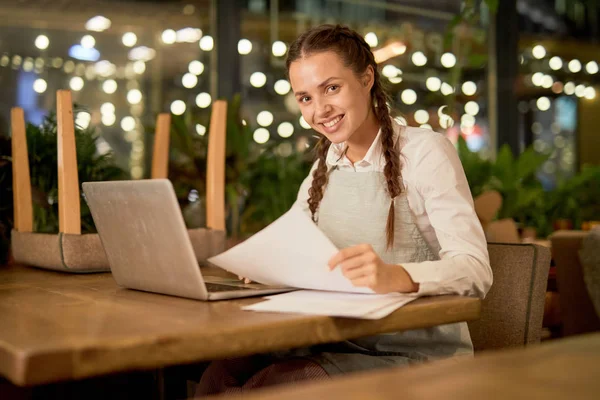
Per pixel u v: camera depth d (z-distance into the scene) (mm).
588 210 4750
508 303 1732
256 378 1477
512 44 5395
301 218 1278
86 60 4656
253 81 4656
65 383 1719
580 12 5867
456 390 581
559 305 3039
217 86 4520
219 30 4500
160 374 1789
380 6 5195
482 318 1771
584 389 574
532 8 5695
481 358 684
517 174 4469
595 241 2729
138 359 977
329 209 1743
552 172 5695
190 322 1108
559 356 682
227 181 3670
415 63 5273
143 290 1570
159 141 2625
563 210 4652
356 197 1700
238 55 4523
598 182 4793
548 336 3102
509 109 5398
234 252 1389
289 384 1410
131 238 1479
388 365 1464
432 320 1268
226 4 4484
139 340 978
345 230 1698
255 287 1500
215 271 2004
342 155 1742
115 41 4730
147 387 1868
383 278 1281
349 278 1277
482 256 1474
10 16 4434
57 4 4543
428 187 1578
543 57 5738
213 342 1039
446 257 1489
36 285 1781
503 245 1775
